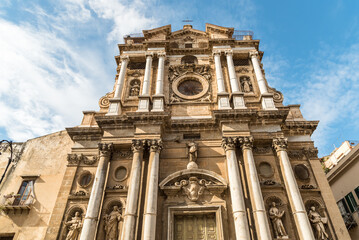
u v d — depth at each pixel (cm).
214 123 1967
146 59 2481
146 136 1855
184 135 1994
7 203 1953
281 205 1641
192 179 1722
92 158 1950
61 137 2386
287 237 1507
